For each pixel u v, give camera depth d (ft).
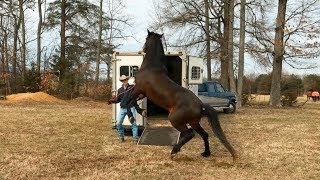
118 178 25.40
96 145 36.55
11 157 30.71
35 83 109.60
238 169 28.63
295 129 51.37
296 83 176.14
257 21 95.86
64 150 33.94
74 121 53.93
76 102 94.22
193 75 45.01
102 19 124.77
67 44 125.29
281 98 103.76
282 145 38.70
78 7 122.62
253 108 91.66
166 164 29.43
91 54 127.85
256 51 96.73
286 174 27.61
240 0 93.30
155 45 31.24
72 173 26.43
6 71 118.52
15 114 61.16
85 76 118.21
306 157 33.40
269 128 51.80
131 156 31.99
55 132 43.93
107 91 105.81
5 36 124.16
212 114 30.17
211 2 105.19
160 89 30.22
